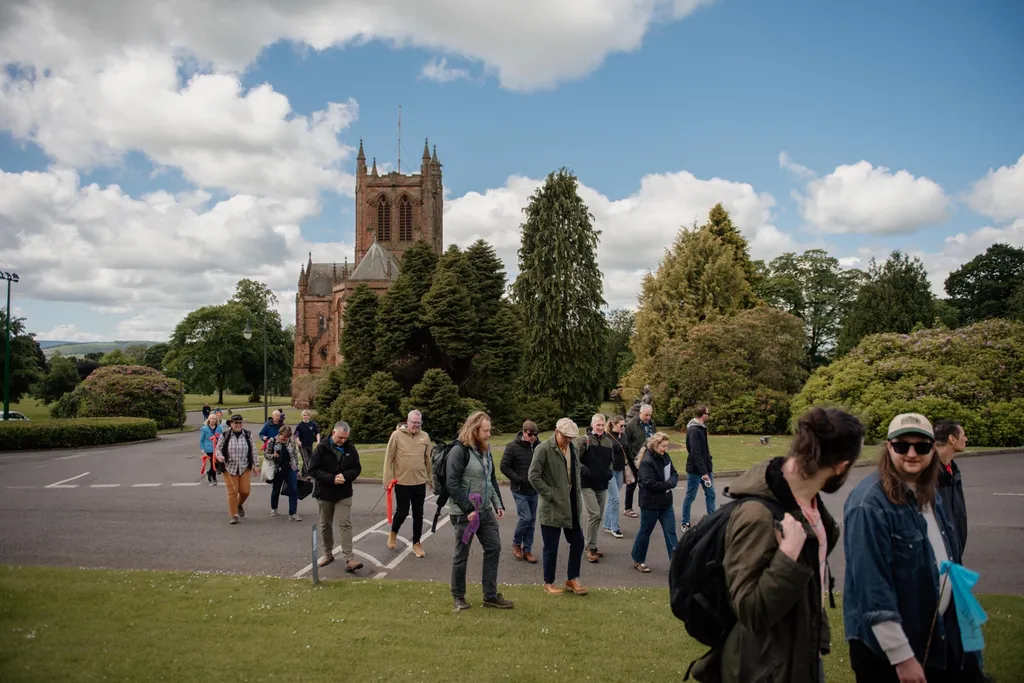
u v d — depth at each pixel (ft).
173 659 19.79
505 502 51.55
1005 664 19.40
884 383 91.97
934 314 162.40
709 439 97.96
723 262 159.02
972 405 86.43
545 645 21.48
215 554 35.22
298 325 318.45
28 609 24.14
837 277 220.02
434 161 310.04
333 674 18.90
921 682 10.69
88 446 108.78
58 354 266.57
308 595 26.61
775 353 120.88
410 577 31.12
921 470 12.03
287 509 48.57
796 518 9.86
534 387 151.23
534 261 152.46
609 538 39.63
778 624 9.89
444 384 104.27
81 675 18.43
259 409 257.96
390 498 38.52
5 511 47.47
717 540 10.19
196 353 284.20
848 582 11.89
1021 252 186.91
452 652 20.74
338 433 32.22
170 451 98.37
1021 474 61.46
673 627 23.47
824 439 9.71
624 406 148.56
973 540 37.50
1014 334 94.38
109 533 40.22
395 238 297.74
